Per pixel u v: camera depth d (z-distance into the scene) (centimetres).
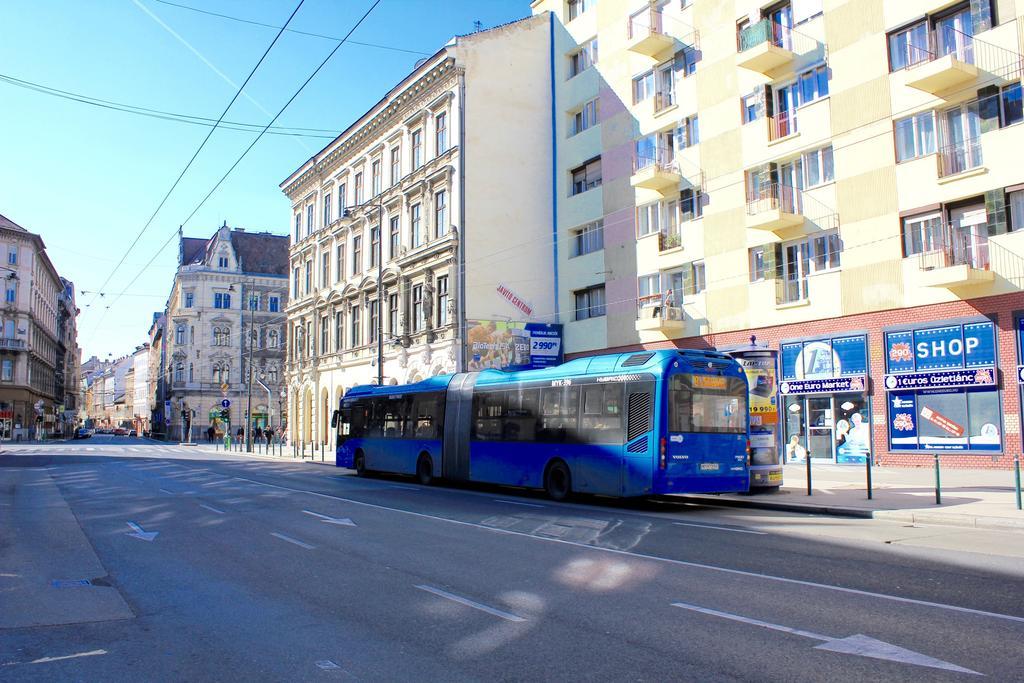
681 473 1580
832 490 1823
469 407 2195
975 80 2147
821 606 730
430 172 3900
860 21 2442
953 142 2220
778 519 1453
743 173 2795
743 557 1012
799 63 2617
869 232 2384
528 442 1936
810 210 2558
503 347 3541
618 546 1114
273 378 8875
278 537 1216
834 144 2498
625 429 1650
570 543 1145
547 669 552
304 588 841
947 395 2192
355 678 542
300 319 5634
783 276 2655
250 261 9144
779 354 2634
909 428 2275
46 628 689
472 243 3616
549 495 1869
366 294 4644
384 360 4353
